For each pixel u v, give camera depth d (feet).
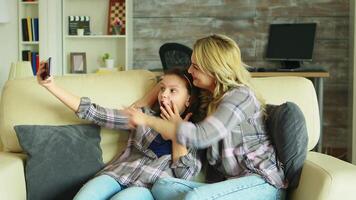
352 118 12.67
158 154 5.40
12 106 5.75
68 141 5.41
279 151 4.95
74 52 15.20
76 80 5.99
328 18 13.94
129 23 14.30
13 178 4.94
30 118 5.69
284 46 13.85
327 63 14.05
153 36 14.75
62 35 14.82
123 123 5.57
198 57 5.07
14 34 14.73
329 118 14.12
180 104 5.46
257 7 14.24
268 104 5.47
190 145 4.65
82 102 5.46
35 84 5.88
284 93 5.83
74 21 14.85
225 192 4.44
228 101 4.83
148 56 14.83
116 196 4.61
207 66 5.01
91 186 4.86
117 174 5.23
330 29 13.96
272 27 14.14
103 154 5.81
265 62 14.38
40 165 5.21
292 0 14.07
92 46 15.20
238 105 4.80
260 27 14.28
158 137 5.45
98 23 15.07
